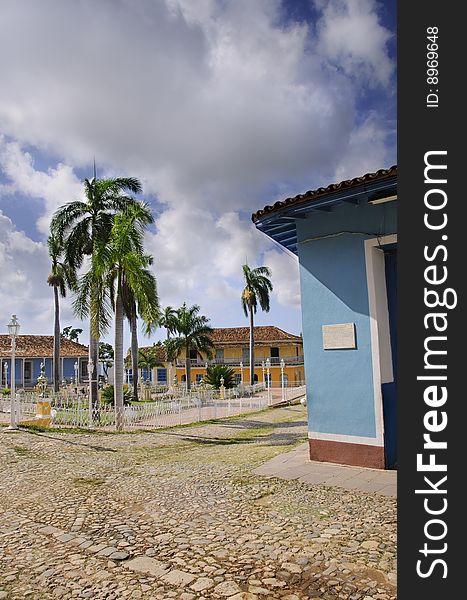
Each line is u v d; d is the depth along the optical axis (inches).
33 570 164.9
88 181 850.8
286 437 481.1
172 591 147.3
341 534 186.1
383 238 292.2
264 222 327.0
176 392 1331.2
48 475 316.2
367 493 240.2
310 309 323.3
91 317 698.8
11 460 369.4
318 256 321.4
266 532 192.5
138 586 151.3
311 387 319.0
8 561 172.9
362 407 295.1
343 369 304.8
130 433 563.2
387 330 299.7
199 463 346.6
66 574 161.2
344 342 304.5
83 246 836.6
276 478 278.5
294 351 2244.1
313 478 273.0
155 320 698.2
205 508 228.4
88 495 261.6
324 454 310.3
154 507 234.2
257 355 2224.4
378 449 286.7
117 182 848.9
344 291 307.7
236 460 349.7
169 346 1796.3
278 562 164.1
